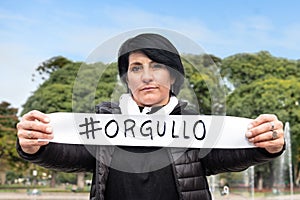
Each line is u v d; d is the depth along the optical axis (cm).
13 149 4884
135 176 274
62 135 272
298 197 3575
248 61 5472
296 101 4853
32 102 4994
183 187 272
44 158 270
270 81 5031
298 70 5472
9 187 4922
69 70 5122
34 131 260
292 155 4859
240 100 5038
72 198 3403
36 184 5362
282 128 262
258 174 5072
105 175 274
